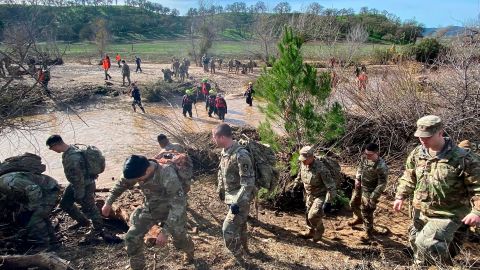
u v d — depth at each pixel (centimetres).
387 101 912
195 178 790
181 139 866
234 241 416
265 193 706
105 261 434
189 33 4553
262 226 632
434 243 366
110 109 1991
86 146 503
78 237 493
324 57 1728
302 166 584
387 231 647
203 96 2316
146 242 460
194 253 462
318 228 575
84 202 488
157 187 382
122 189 398
